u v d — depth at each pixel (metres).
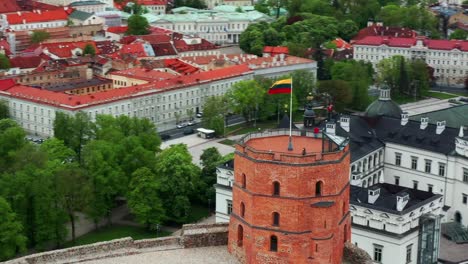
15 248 184.00
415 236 167.75
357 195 172.62
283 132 128.62
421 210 169.00
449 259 175.75
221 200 194.12
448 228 190.62
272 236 114.50
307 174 111.56
